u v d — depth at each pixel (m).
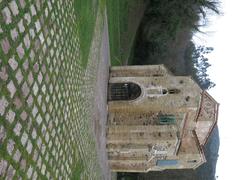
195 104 18.78
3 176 4.99
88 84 12.98
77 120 10.62
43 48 7.01
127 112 19.53
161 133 19.08
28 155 6.07
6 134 5.09
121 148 19.53
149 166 21.17
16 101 5.49
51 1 7.74
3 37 5.01
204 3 26.75
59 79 8.31
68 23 9.59
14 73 5.41
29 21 6.16
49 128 7.44
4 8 5.05
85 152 12.17
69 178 9.64
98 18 16.05
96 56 15.28
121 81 19.92
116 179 28.52
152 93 19.27
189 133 19.47
